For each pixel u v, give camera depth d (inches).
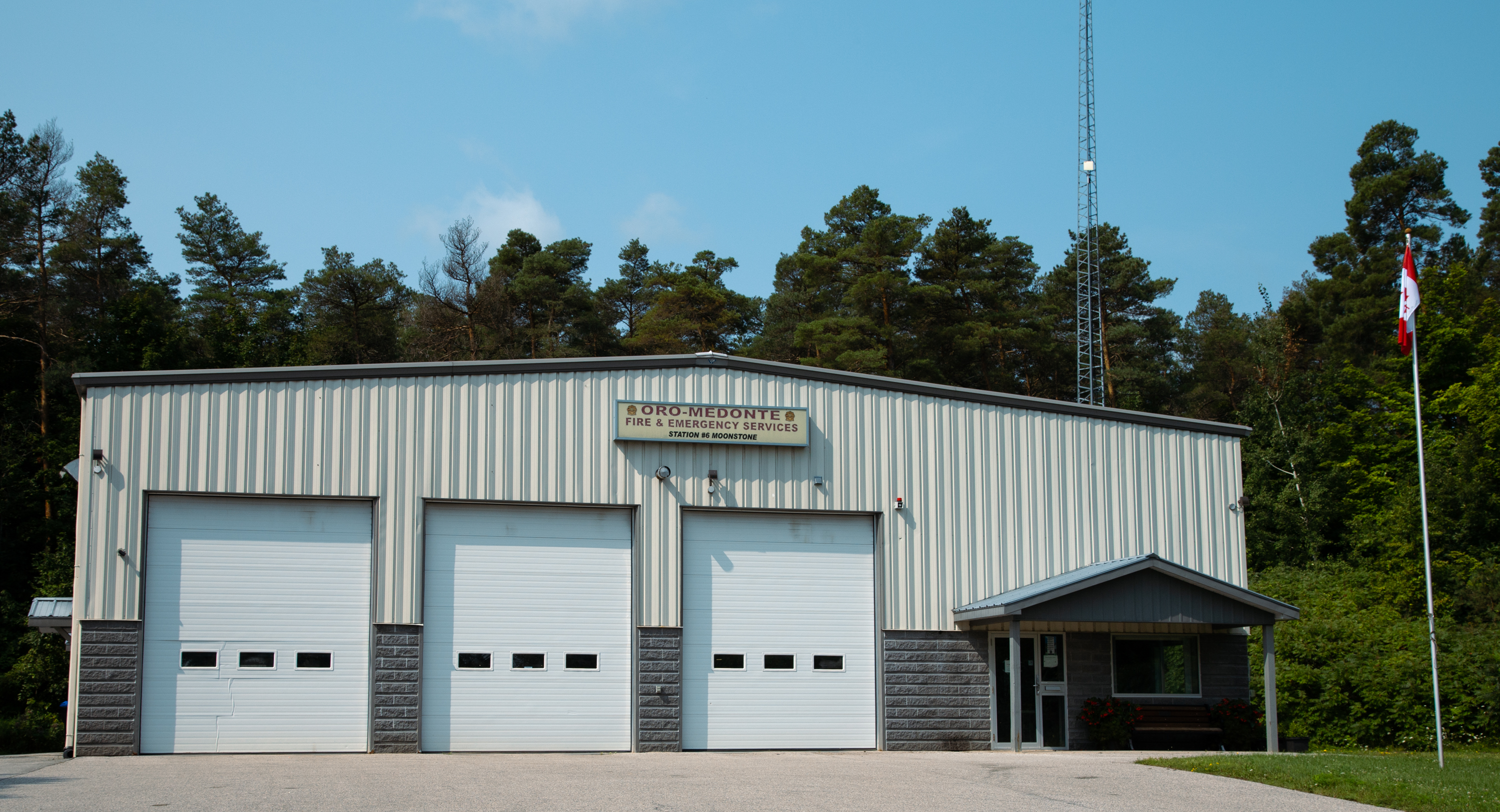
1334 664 934.4
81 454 666.8
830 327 1931.6
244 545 685.9
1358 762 605.3
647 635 733.3
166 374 678.5
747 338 2454.5
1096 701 791.7
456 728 700.7
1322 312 1983.3
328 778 528.4
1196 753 733.9
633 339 2156.7
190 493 674.2
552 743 713.0
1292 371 1932.8
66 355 1723.7
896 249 2027.6
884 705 763.4
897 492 793.6
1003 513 812.0
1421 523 1382.9
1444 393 1533.0
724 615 756.0
